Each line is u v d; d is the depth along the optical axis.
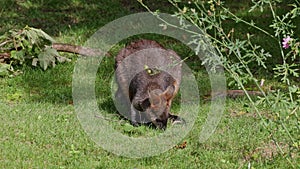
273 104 9.07
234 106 12.61
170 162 9.89
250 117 11.91
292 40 9.22
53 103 12.65
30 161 9.80
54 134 10.81
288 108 9.45
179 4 20.36
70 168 9.56
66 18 19.44
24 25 18.72
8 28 18.39
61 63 15.10
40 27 18.58
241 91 13.59
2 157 9.95
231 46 9.23
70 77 14.31
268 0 9.35
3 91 13.34
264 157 10.09
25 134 10.80
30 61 14.91
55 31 18.14
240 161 10.00
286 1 20.67
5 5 20.19
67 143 10.47
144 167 9.69
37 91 13.53
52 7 20.36
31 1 20.61
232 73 9.11
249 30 18.36
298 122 9.55
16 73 14.41
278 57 16.19
